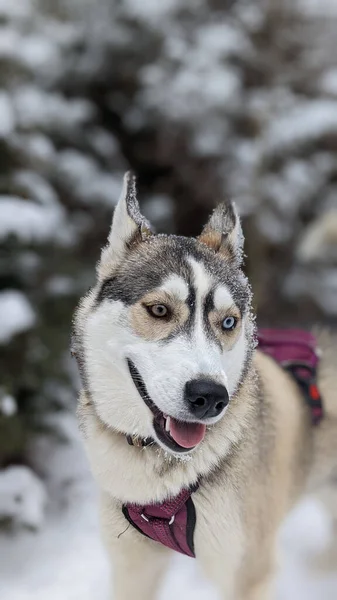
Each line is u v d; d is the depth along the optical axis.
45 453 4.33
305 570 3.47
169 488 2.17
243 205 7.31
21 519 3.63
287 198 7.41
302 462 2.73
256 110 7.48
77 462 4.32
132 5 7.85
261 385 2.48
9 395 3.67
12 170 4.39
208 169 7.97
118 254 2.30
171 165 8.27
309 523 3.94
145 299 2.08
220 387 1.90
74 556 3.58
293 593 3.25
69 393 4.28
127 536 2.35
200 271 2.10
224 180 7.78
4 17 4.62
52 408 4.13
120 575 2.47
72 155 6.77
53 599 3.16
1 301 3.75
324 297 7.47
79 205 6.87
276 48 7.62
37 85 6.71
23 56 4.65
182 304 2.06
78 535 3.82
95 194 6.74
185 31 8.06
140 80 7.96
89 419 2.26
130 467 2.18
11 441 3.79
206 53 7.63
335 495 3.42
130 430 2.15
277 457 2.47
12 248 4.05
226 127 7.81
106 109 8.31
